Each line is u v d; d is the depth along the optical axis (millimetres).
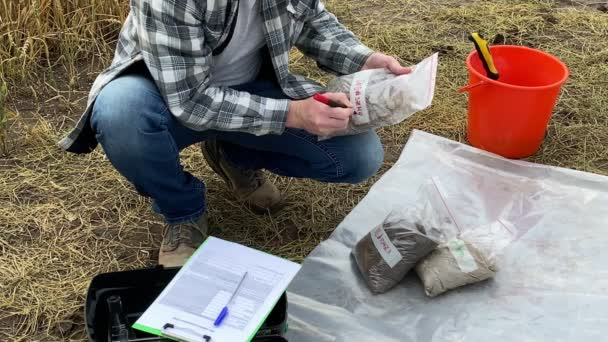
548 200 2250
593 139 2623
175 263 1981
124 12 3256
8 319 1916
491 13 3424
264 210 2268
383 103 1789
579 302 1895
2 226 2205
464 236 1964
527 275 1978
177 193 1897
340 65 1995
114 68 1790
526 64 2504
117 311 1626
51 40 3098
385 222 1957
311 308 1873
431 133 2660
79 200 2320
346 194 2363
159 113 1740
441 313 1870
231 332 1590
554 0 3562
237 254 1801
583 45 3160
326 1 3525
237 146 2111
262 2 1724
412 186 2316
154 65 1648
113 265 2086
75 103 2828
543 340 1797
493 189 2299
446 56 3125
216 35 1710
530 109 2342
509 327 1831
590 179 2311
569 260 2025
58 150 2549
